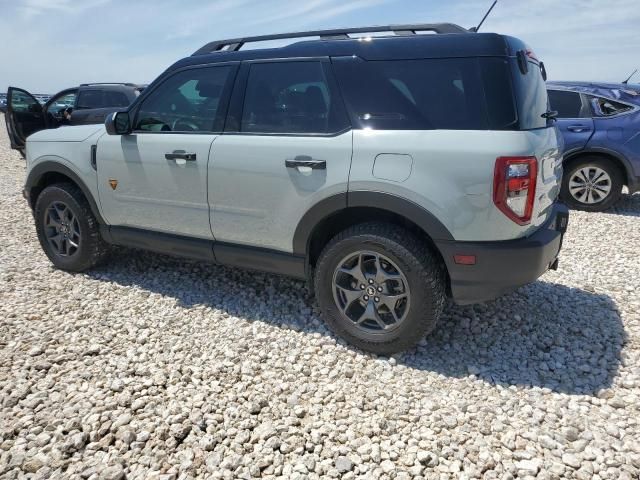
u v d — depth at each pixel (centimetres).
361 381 277
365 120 286
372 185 277
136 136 368
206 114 346
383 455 221
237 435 232
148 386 267
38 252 490
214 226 346
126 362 289
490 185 253
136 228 389
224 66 341
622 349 309
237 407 252
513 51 269
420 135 269
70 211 414
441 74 272
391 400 260
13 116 876
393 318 296
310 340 318
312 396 263
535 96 288
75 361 291
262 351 304
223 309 361
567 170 688
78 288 397
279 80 319
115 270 436
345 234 296
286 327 333
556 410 251
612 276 434
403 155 270
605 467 212
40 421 238
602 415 246
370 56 291
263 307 363
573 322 345
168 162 351
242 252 340
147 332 326
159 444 225
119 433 231
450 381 278
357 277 297
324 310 314
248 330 330
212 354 300
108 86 1002
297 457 219
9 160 1161
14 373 276
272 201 315
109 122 362
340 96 295
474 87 264
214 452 221
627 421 241
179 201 355
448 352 308
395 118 279
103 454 220
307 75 309
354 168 282
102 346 307
